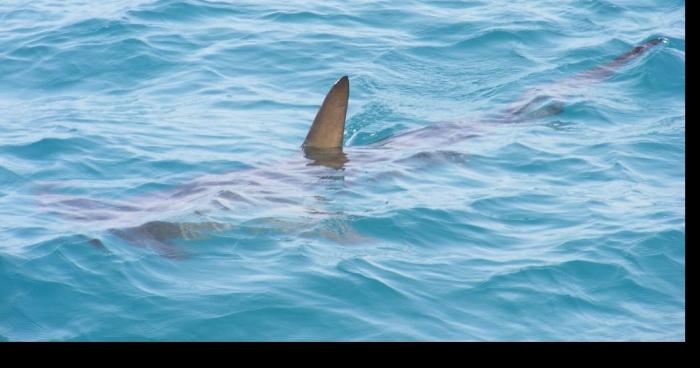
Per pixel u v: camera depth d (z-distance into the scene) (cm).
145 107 1875
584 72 2058
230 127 1764
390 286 1139
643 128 1738
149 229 1269
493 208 1386
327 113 1577
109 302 1097
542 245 1266
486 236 1295
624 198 1424
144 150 1620
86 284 1130
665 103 1877
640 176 1516
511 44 2222
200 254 1215
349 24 2352
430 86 2025
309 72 2080
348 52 2180
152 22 2320
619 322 1091
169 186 1466
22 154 1584
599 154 1608
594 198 1425
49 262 1173
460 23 2350
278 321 1062
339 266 1178
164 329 1045
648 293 1155
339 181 1461
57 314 1075
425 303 1109
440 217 1341
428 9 2461
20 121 1775
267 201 1369
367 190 1430
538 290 1148
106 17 2350
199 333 1038
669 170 1545
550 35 2273
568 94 1916
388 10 2448
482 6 2489
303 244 1238
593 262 1214
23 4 2531
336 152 1596
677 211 1364
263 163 1568
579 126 1762
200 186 1448
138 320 1062
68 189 1446
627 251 1240
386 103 1922
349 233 1279
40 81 2045
